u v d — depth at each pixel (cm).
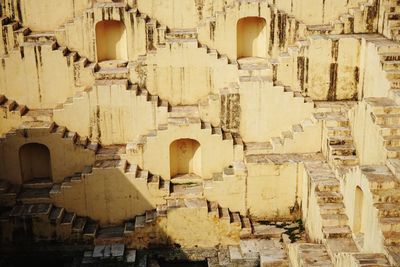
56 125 2933
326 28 2997
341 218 2461
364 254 2042
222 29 2980
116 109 2920
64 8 3052
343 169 2627
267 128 2944
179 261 2792
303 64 2931
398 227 2073
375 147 2464
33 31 3069
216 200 2836
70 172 2903
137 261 2730
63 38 3014
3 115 2941
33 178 2969
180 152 2958
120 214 2864
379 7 2956
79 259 2752
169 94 3003
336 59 2928
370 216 2188
